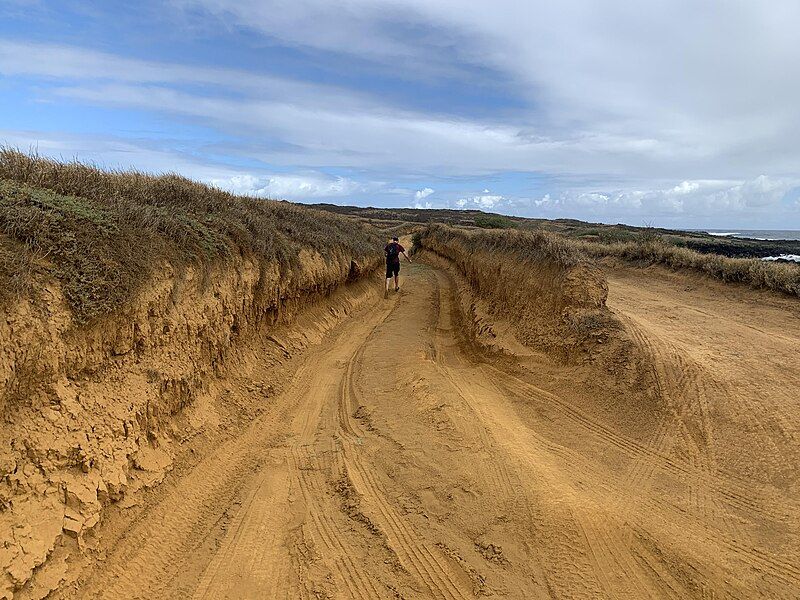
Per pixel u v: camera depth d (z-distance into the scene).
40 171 6.55
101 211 6.10
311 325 12.77
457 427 7.09
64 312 4.71
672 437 6.91
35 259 4.68
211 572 4.62
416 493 5.87
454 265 26.03
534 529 5.14
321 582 4.59
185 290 6.93
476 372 10.29
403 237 45.31
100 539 4.41
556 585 4.59
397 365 10.41
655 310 12.47
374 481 6.18
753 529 5.27
